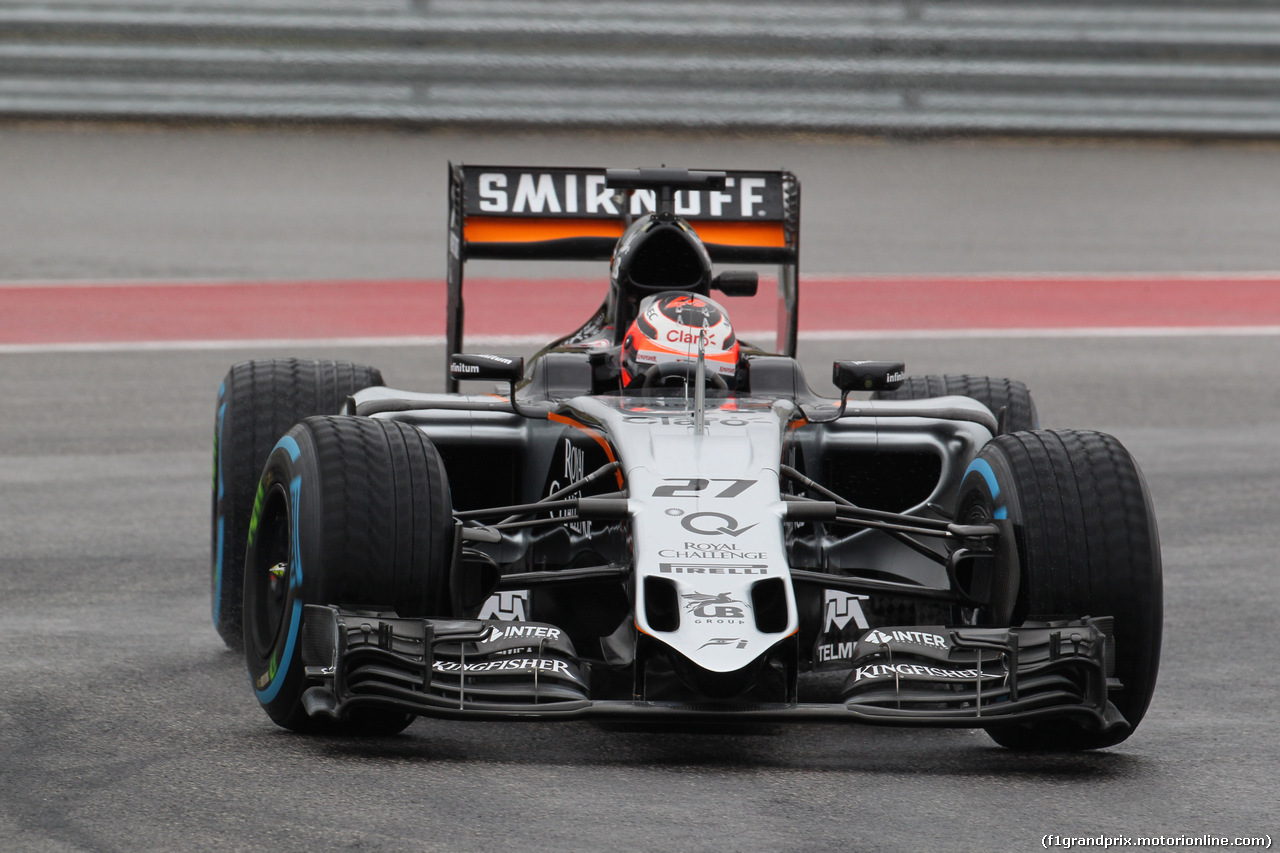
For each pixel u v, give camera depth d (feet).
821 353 164.96
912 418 69.97
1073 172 314.14
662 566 54.60
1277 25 340.80
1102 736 58.08
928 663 55.06
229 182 275.39
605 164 286.46
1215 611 84.07
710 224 90.02
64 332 167.22
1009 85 338.13
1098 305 199.41
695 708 52.54
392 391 68.54
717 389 68.64
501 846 45.88
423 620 54.65
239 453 74.33
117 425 128.77
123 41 315.99
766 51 329.72
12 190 260.83
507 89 324.19
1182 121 340.80
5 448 120.16
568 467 65.67
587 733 60.85
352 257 218.38
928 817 49.90
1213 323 189.06
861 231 249.75
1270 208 281.54
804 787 53.01
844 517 60.13
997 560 58.49
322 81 322.55
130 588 84.12
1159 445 129.80
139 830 46.85
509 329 173.06
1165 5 338.54
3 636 73.31
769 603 55.62
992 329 182.19
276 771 52.85
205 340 164.86
